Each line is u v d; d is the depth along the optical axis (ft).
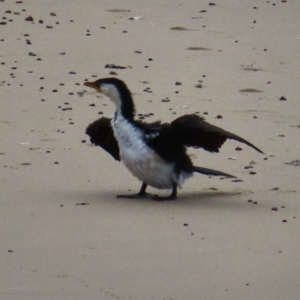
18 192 48.67
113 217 45.32
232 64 76.33
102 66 74.69
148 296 36.32
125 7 94.43
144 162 47.39
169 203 47.78
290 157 55.88
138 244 41.78
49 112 63.26
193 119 47.06
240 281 38.06
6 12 90.22
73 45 80.28
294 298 36.63
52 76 71.82
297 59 78.48
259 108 65.62
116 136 48.11
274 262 40.11
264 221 45.21
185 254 40.75
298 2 98.37
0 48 78.69
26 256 40.11
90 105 65.26
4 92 67.51
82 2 95.96
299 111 65.26
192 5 95.96
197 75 72.90
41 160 53.83
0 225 43.88
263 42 83.35
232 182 51.57
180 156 47.85
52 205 46.85
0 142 56.85
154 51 79.25
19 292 36.45
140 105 65.21
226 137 47.06
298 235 43.39
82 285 37.19
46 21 87.66
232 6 95.91
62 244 41.60
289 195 49.42
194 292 36.88
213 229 43.93
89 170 52.70
